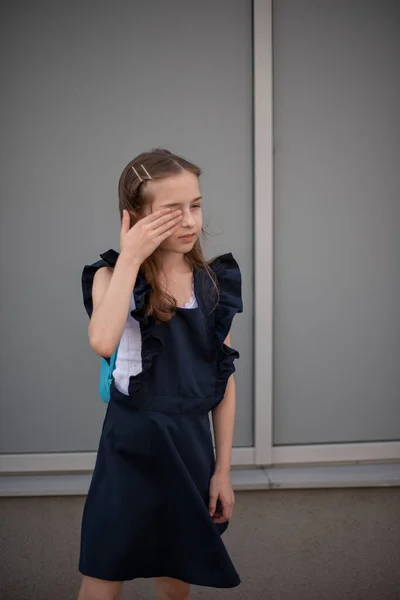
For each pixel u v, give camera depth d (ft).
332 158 9.19
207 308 6.18
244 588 8.70
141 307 5.77
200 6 8.84
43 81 8.81
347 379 9.50
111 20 8.79
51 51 8.78
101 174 8.99
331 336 9.43
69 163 8.96
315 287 9.34
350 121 9.16
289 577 8.78
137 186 5.84
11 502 8.76
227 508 6.30
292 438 9.51
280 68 9.00
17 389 9.20
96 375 9.26
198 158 9.05
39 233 9.02
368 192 9.27
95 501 6.01
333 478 8.96
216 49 8.91
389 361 9.52
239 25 8.89
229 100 9.00
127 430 5.94
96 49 8.82
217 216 9.14
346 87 9.11
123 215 5.79
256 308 9.14
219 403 6.48
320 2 8.95
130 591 8.41
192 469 6.06
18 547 8.74
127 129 8.96
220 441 6.47
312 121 9.12
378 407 9.56
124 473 5.96
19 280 9.07
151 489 5.98
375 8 9.03
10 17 8.70
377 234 9.33
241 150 9.07
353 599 8.73
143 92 8.92
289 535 8.87
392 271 9.40
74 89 8.86
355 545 8.89
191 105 8.98
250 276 9.23
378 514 8.93
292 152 9.14
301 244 9.27
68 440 9.31
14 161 8.90
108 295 5.58
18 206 8.96
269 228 9.04
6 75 8.77
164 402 5.94
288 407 9.46
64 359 9.21
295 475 9.08
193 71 8.93
